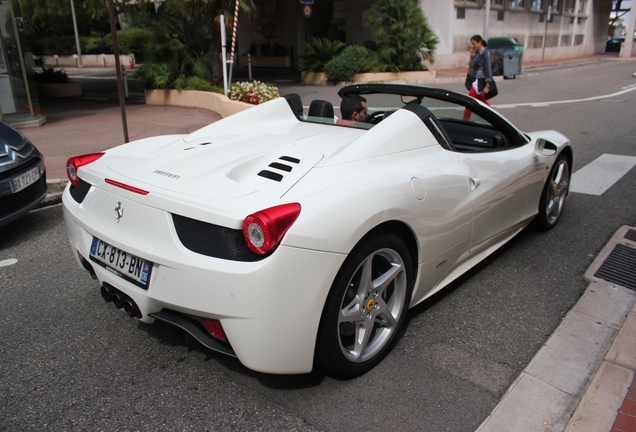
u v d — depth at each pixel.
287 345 2.29
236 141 3.15
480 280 3.80
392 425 2.36
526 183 4.00
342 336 2.77
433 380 2.67
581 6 40.94
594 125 10.05
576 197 5.75
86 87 19.81
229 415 2.41
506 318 3.29
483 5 27.44
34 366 2.79
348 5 24.44
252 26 29.83
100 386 2.63
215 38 13.99
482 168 3.42
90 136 9.33
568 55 40.16
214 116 11.81
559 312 3.36
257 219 2.12
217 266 2.21
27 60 10.53
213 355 2.89
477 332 3.12
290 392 2.58
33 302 3.50
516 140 4.11
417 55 20.95
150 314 2.50
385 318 2.79
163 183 2.55
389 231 2.67
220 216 2.21
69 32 37.12
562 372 2.74
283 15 28.72
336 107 12.48
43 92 16.44
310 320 2.30
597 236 4.64
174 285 2.33
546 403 2.50
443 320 3.26
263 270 2.15
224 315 2.24
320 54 19.91
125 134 7.02
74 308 3.43
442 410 2.46
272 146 3.00
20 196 4.69
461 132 4.08
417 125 3.10
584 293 3.60
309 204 2.30
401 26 19.83
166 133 9.60
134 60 32.44
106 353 2.92
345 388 2.61
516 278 3.83
